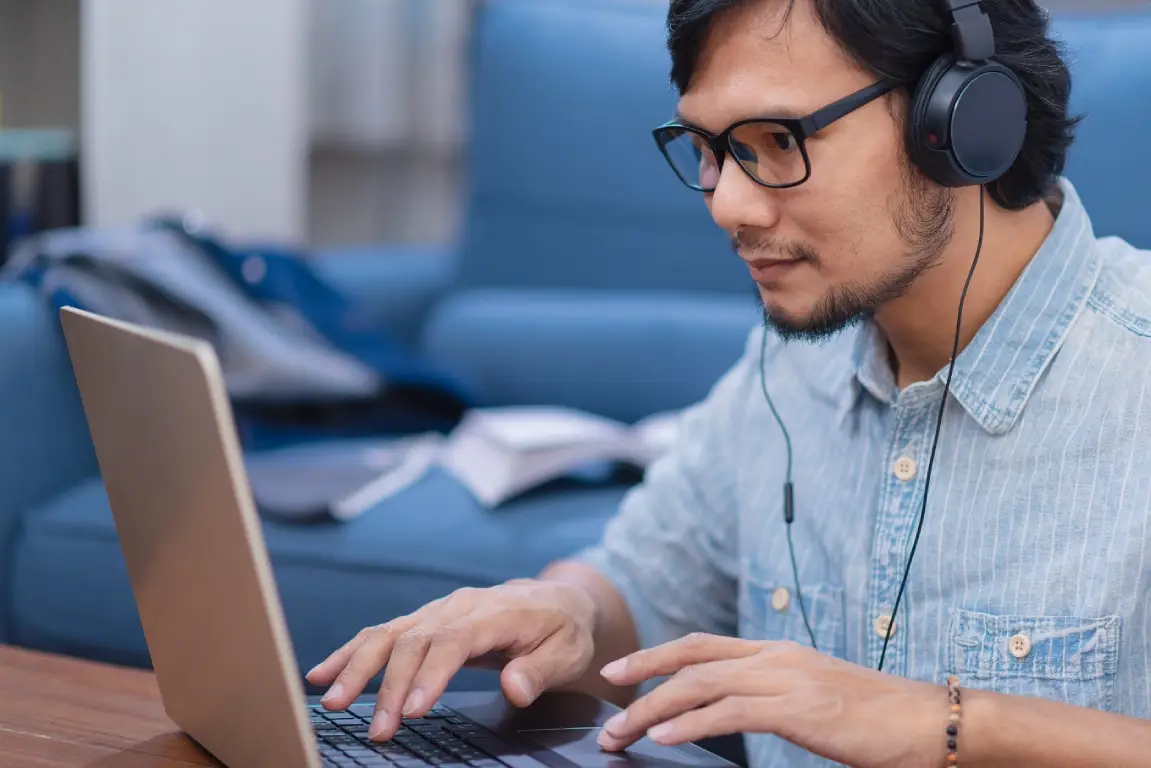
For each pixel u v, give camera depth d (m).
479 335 2.23
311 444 2.09
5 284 2.08
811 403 1.11
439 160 3.38
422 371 2.17
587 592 1.14
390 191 3.40
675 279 2.29
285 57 3.09
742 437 1.16
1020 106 0.86
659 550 1.19
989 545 0.94
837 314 0.89
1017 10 0.89
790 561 1.09
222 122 3.07
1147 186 1.82
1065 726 0.78
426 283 2.54
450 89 3.33
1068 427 0.92
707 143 0.88
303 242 3.20
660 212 2.30
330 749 0.79
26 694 0.92
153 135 3.00
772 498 1.12
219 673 0.73
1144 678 0.88
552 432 1.82
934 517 0.97
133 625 1.77
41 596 1.84
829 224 0.86
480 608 0.93
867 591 1.02
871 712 0.78
